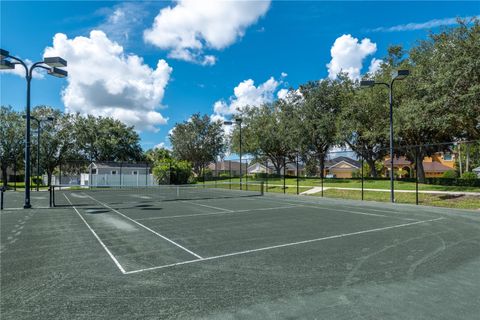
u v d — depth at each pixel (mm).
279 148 48000
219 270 5918
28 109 16812
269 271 5832
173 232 9953
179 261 6570
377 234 9508
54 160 57031
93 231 10164
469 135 24812
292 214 14617
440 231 9953
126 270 5969
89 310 4176
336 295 4625
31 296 4695
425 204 18312
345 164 72500
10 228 10789
